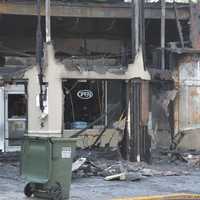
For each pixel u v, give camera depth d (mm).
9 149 21906
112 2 22625
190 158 20375
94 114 23188
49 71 19500
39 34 19281
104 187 14648
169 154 21109
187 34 23234
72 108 22984
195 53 22141
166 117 22328
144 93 20000
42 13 20938
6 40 22484
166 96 22219
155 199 12883
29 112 19766
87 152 20875
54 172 12281
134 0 19969
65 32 23031
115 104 23109
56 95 19656
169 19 22781
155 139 22344
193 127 22250
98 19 22531
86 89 23188
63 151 12383
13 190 13898
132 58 20203
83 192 13711
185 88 22188
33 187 12734
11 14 20844
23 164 12883
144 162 19719
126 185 15078
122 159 20125
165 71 21328
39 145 12492
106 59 22125
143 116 19938
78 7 21344
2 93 21922
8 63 22031
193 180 16234
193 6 22391
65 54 23094
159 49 22156
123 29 23359
